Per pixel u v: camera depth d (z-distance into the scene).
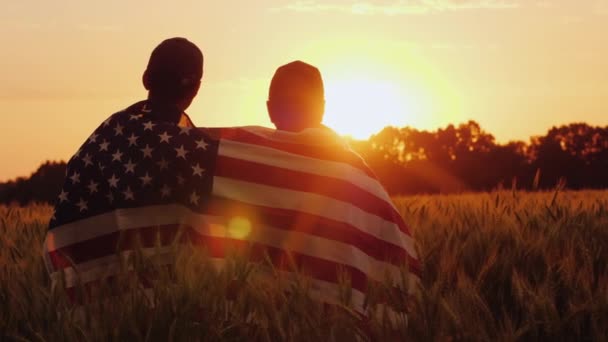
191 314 3.73
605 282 4.16
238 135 4.40
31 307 3.99
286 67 4.53
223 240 4.25
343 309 3.80
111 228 4.30
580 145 58.81
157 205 4.29
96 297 3.94
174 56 4.41
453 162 63.88
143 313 3.79
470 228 5.37
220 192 4.28
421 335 3.60
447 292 4.13
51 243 4.34
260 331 3.74
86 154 4.39
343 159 4.38
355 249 4.23
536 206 6.27
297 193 4.28
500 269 4.50
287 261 4.21
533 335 3.72
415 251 4.52
